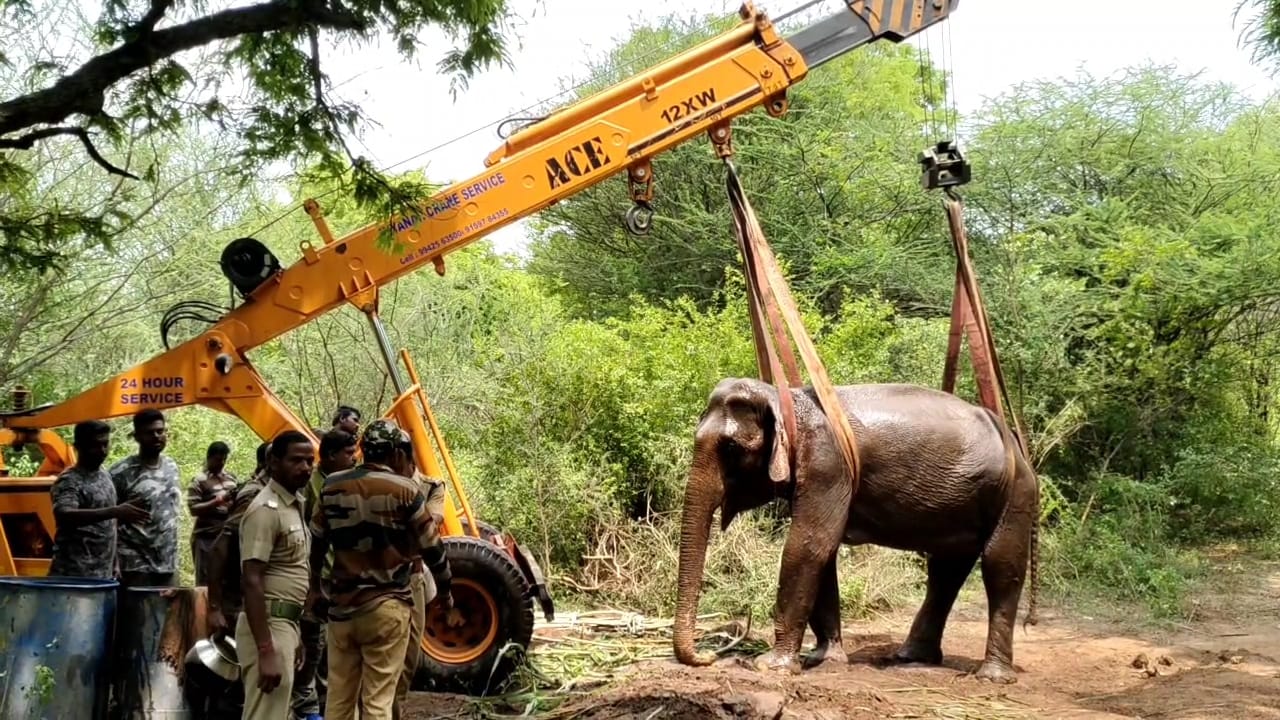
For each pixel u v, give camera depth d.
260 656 5.09
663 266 18.41
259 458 7.00
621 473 11.10
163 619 5.77
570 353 11.44
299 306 7.29
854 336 12.50
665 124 7.42
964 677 7.40
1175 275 13.66
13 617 5.54
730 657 7.53
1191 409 14.62
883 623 9.65
